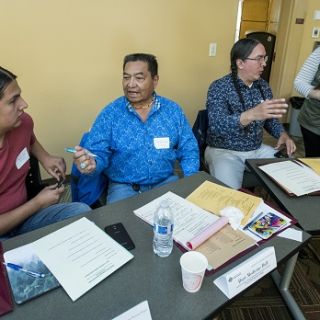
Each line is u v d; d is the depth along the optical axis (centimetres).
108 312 76
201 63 310
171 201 122
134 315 74
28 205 123
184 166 178
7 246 96
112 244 97
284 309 160
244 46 201
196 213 114
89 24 248
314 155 236
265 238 102
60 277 85
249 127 211
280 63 408
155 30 276
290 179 141
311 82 217
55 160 158
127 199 124
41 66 243
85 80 263
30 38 232
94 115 278
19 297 79
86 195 165
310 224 111
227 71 327
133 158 168
